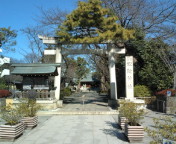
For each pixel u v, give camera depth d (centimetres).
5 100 1627
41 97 1688
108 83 3562
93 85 6994
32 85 1736
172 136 527
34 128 1052
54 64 1744
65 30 1781
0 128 814
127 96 1677
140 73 1889
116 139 837
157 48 1867
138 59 2066
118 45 2066
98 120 1272
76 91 5678
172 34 2059
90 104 2089
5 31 2661
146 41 1947
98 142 798
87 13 1717
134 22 2141
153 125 1068
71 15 1777
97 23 1756
